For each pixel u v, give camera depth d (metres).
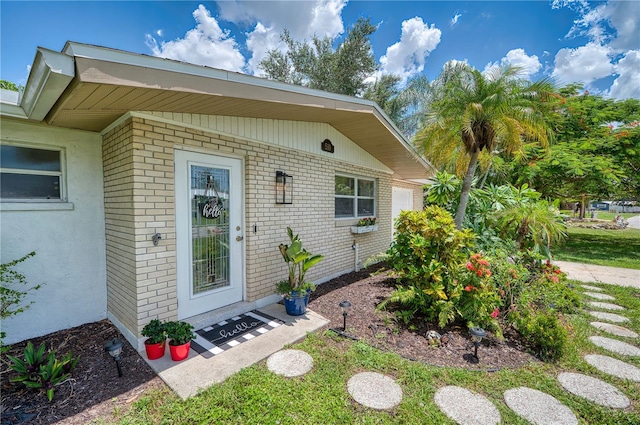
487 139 4.68
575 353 3.04
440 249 3.86
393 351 3.03
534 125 4.39
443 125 4.73
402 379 2.55
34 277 3.20
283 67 14.83
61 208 3.32
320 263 5.43
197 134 3.41
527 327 3.20
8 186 3.07
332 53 14.55
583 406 2.25
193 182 3.46
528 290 3.88
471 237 3.85
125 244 3.12
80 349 3.00
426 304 3.78
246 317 3.80
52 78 1.84
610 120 10.49
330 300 4.48
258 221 4.14
